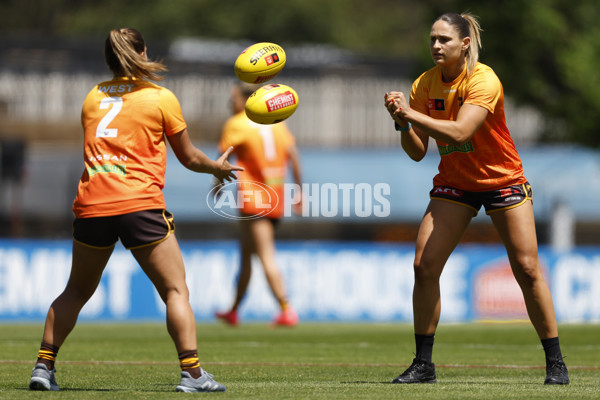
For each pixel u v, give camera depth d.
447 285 60.84
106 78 109.88
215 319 58.28
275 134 41.53
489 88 21.39
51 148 100.69
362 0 196.62
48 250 57.72
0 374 24.00
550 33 81.00
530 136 110.50
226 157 20.47
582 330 43.69
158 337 39.28
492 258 61.22
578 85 82.25
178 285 19.61
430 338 22.34
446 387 21.08
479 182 21.97
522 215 22.06
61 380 22.89
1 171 87.00
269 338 38.59
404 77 116.50
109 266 57.72
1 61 108.19
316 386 21.25
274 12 163.25
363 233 91.12
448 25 21.55
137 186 19.44
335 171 95.31
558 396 19.44
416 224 93.75
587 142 84.50
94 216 19.44
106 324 50.88
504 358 30.52
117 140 19.55
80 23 163.62
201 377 19.59
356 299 60.50
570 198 92.19
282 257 59.62
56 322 20.19
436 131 20.89
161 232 19.47
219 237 89.38
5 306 56.94
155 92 19.83
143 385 21.84
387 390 20.38
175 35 159.12
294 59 115.19
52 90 108.50
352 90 115.31
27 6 167.62
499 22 80.81
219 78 110.31
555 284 60.81
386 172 95.56
